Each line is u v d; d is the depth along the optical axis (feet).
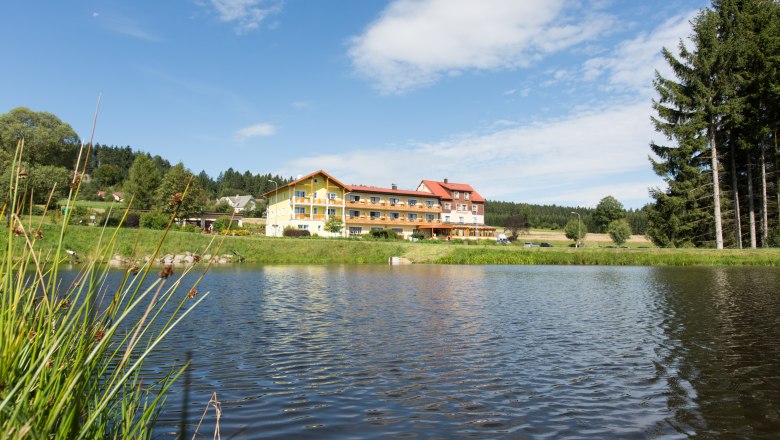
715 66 136.67
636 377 26.11
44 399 9.18
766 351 31.65
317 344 33.60
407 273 102.78
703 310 49.11
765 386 24.39
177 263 121.29
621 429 18.98
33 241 10.25
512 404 21.86
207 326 39.75
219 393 22.98
